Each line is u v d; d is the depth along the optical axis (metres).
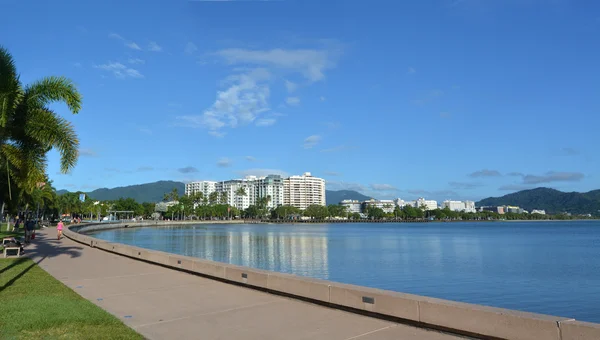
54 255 21.34
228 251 48.44
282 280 10.91
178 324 8.21
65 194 118.62
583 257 43.50
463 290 24.17
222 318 8.67
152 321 8.44
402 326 7.98
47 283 12.40
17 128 15.53
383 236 90.62
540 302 21.25
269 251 48.47
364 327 7.93
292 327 7.98
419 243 66.19
